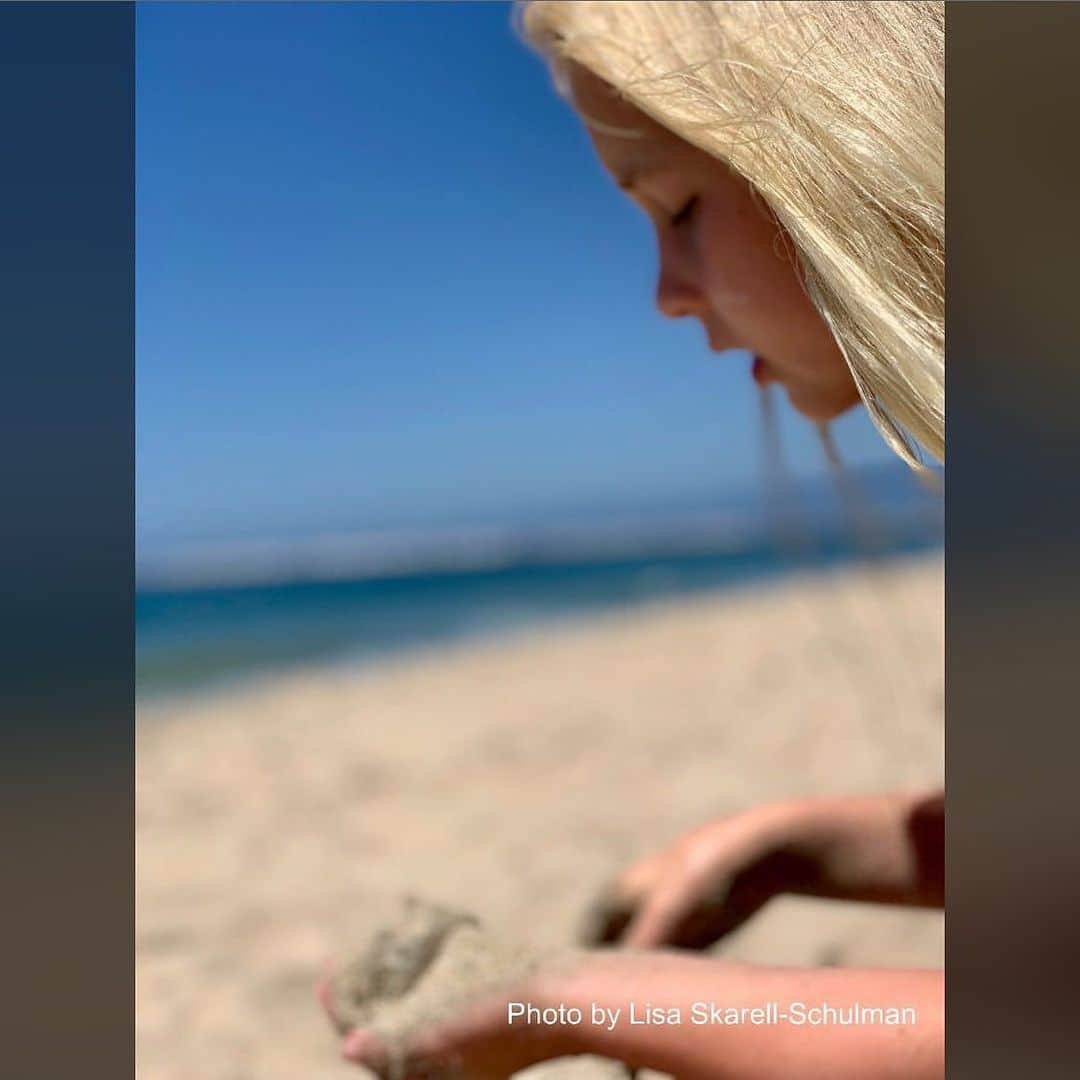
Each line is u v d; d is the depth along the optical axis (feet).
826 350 2.76
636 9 2.58
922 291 2.17
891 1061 1.97
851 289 2.19
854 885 2.91
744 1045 2.06
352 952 2.85
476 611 24.88
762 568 31.78
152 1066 3.98
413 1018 2.46
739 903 2.91
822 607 18.34
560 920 4.79
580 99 2.89
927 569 13.44
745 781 7.95
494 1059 2.33
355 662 17.66
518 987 2.38
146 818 8.18
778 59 2.27
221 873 6.64
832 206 2.19
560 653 17.42
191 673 16.89
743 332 2.83
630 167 2.81
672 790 7.95
